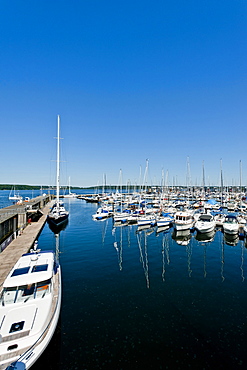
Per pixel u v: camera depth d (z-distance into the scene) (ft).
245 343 33.83
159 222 124.16
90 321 39.24
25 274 36.58
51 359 30.40
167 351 32.01
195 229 124.77
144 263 71.15
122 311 42.68
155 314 41.75
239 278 59.62
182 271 64.49
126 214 155.02
